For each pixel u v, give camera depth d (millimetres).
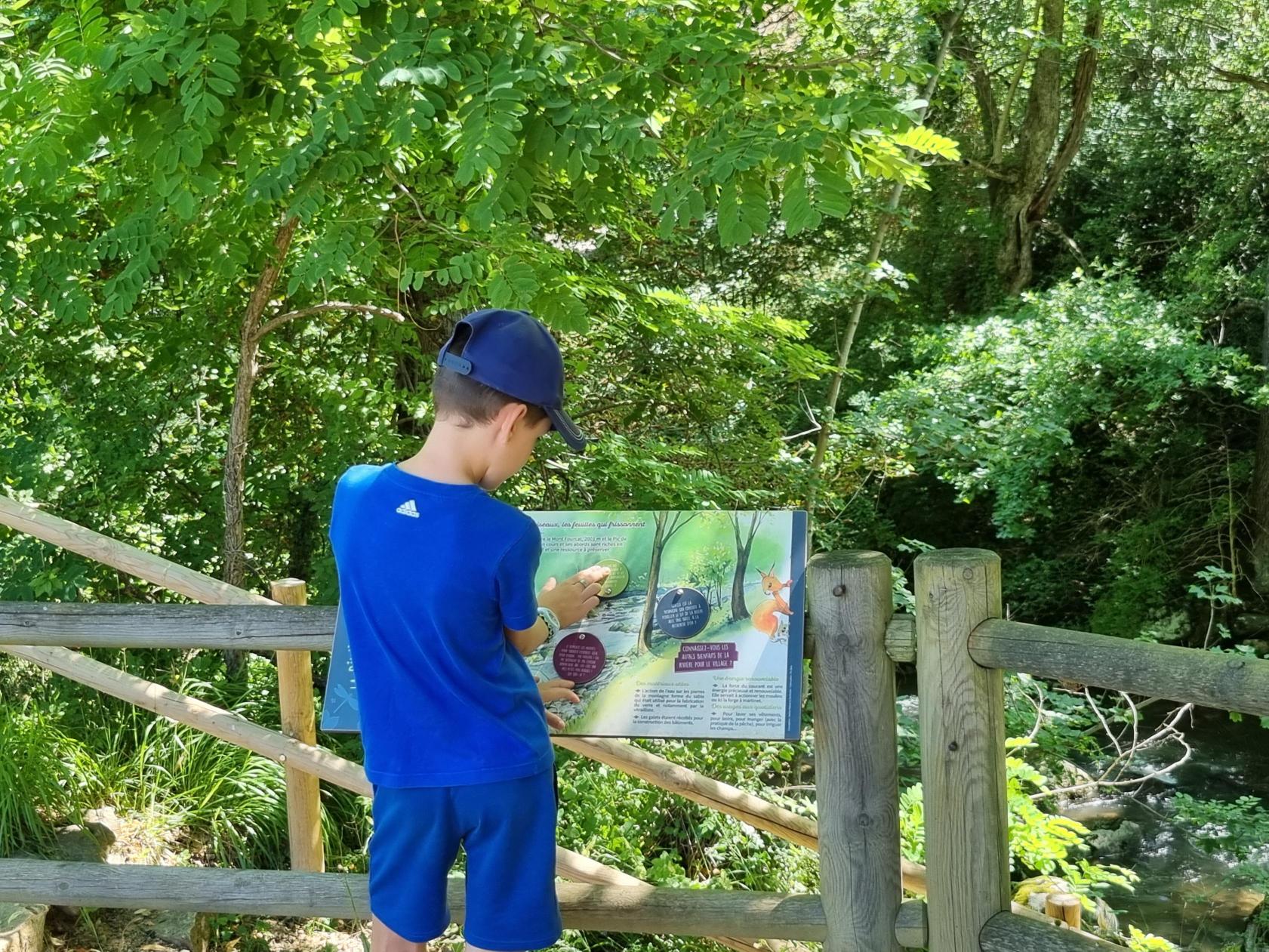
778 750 5559
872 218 11078
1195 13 13523
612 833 4527
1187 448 12602
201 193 3465
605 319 5988
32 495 5223
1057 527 13359
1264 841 7633
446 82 3062
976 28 13711
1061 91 14539
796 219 2748
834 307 11828
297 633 2352
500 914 1780
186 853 3934
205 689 4766
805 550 2127
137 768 4168
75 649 4844
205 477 5961
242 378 5105
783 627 2076
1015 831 4520
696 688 2074
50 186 3654
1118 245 14367
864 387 13203
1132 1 12750
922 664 1989
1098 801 8844
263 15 3104
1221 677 1642
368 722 1800
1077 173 15070
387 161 3680
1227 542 12438
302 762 3188
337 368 6336
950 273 14836
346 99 3115
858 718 2043
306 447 6004
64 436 5465
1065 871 4535
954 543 13766
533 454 6035
